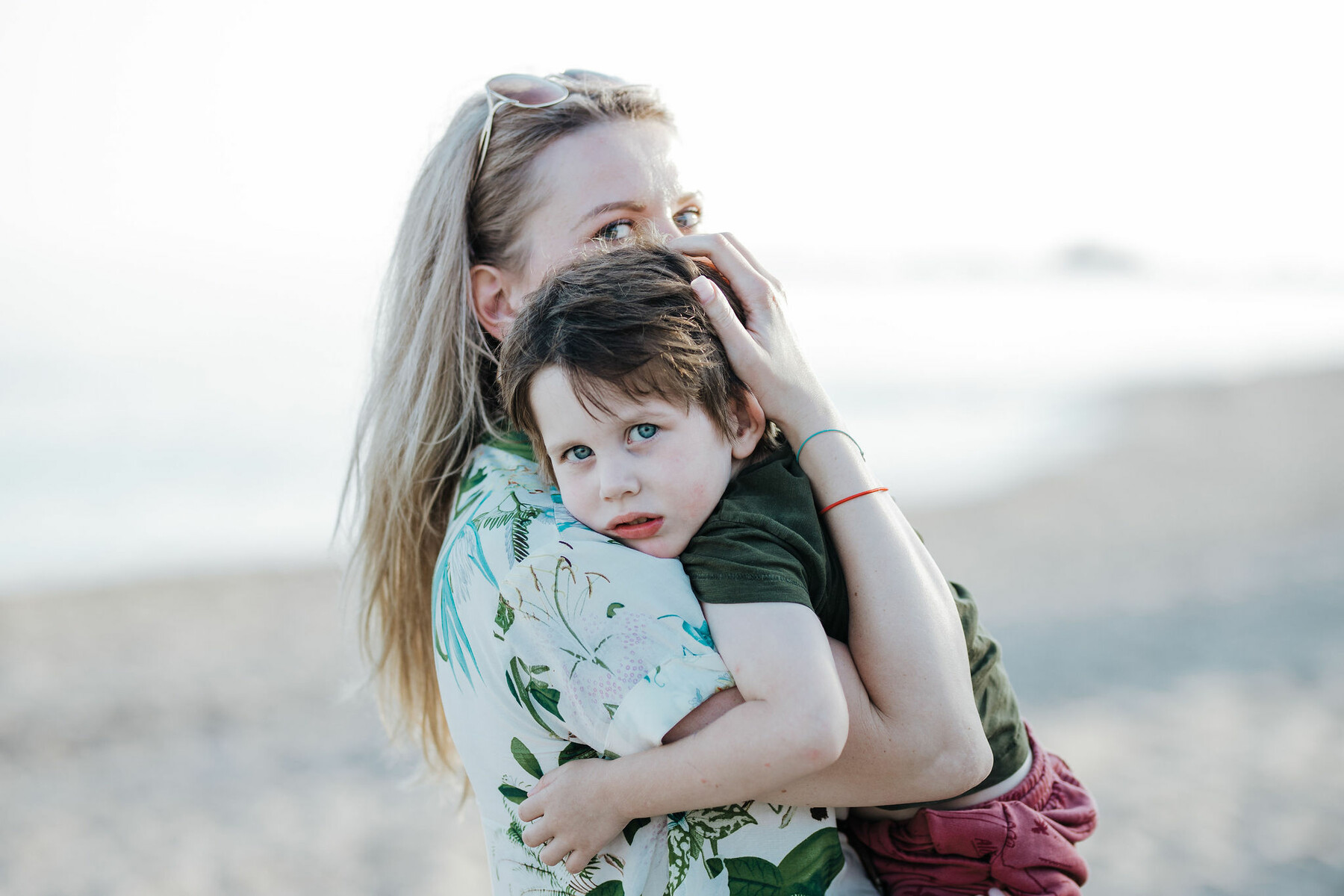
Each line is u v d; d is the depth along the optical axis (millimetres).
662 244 1470
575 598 1241
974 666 1458
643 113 1723
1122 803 5328
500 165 1671
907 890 1433
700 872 1224
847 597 1319
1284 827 4988
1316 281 84562
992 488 15805
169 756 6367
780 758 1122
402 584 1829
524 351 1324
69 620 9234
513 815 1351
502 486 1436
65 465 14820
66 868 4922
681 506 1273
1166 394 25531
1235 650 7949
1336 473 16281
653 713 1171
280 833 5340
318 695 7469
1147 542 12234
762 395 1354
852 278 70250
